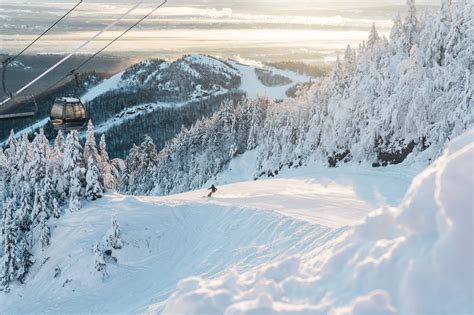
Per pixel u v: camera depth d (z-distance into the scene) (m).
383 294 4.91
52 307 32.47
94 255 34.31
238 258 26.03
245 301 5.76
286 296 5.98
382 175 44.31
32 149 42.31
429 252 4.93
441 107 42.72
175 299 6.32
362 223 6.55
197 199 39.16
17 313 33.28
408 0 50.81
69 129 17.09
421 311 4.61
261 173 71.44
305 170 56.56
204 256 29.22
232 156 89.00
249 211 30.88
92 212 39.34
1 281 35.69
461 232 4.80
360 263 5.70
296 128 66.12
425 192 5.58
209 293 6.03
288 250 21.22
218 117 94.31
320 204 32.12
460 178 5.08
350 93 52.72
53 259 36.25
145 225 36.09
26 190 39.69
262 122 89.44
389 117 47.16
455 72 41.72
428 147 45.09
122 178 92.81
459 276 4.67
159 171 94.06
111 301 30.17
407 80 45.09
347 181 43.25
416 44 46.38
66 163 40.75
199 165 91.75
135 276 32.16
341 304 5.32
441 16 44.41
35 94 13.76
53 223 38.91
